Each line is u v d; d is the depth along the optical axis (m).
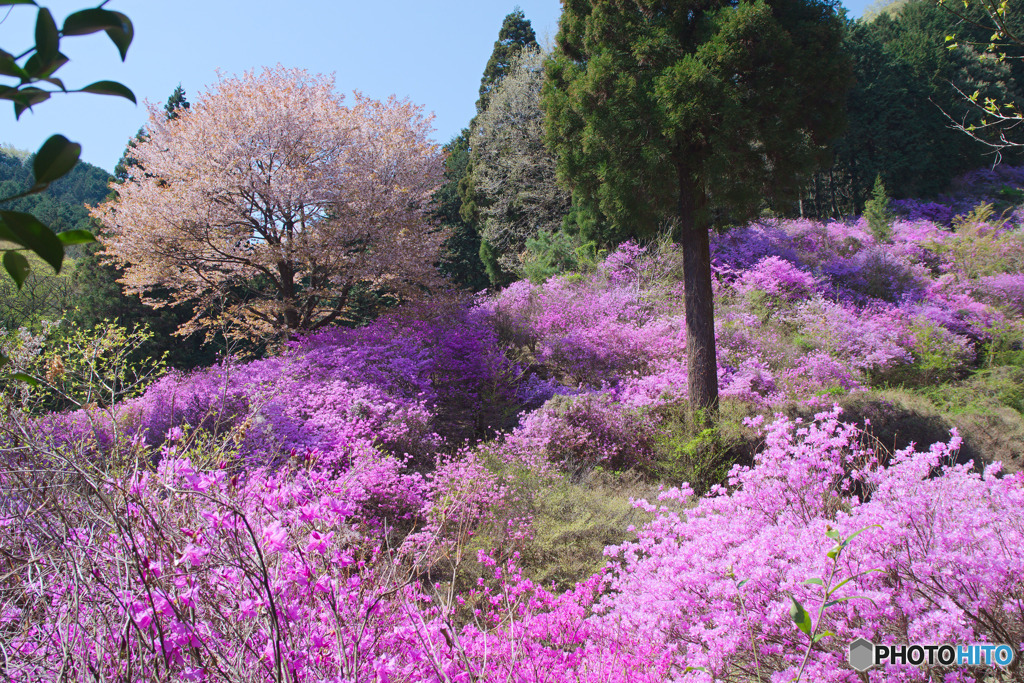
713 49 8.26
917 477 3.72
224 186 12.44
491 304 14.88
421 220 15.78
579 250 18.28
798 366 11.05
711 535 3.62
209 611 1.95
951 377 11.61
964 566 2.67
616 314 13.67
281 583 1.97
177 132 13.30
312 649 2.01
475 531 5.91
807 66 8.44
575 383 11.51
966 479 3.70
